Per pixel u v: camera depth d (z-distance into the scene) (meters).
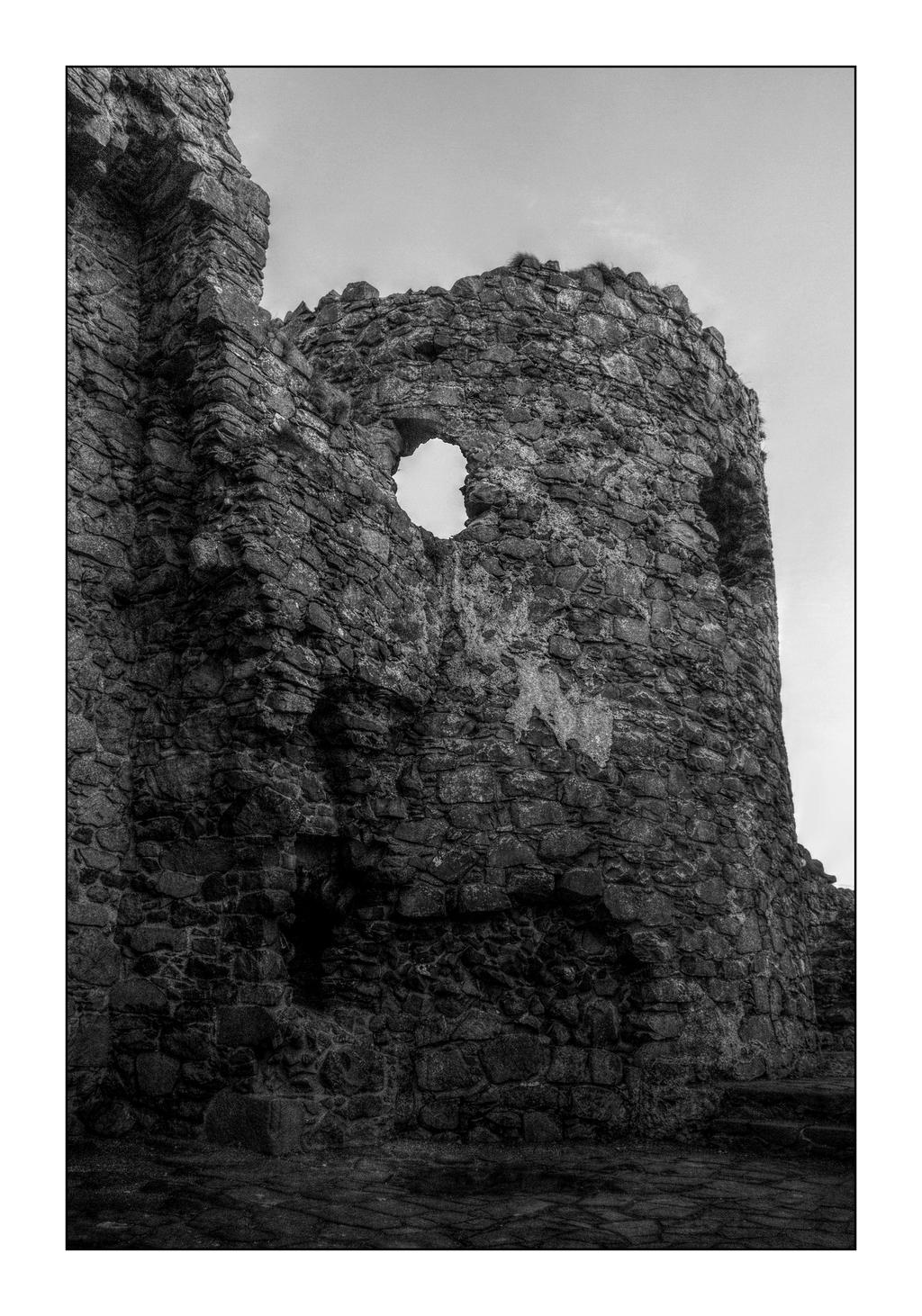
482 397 8.24
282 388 7.02
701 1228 4.64
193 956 6.04
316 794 6.53
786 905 8.85
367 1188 5.14
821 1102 6.74
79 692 6.34
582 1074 6.87
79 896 6.08
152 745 6.49
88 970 6.06
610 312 8.85
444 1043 6.72
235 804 6.14
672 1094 6.98
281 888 6.02
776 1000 8.21
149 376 7.05
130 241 7.30
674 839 7.82
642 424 8.75
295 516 6.65
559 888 7.16
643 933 7.33
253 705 6.19
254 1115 5.63
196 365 6.78
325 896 6.58
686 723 8.23
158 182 7.20
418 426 8.28
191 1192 4.87
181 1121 5.82
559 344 8.54
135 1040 6.03
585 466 8.33
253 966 5.86
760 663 9.37
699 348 9.42
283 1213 4.60
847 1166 6.13
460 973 6.92
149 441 6.84
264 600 6.28
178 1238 4.20
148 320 7.14
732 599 9.30
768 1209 5.00
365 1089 6.29
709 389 9.42
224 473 6.60
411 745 7.39
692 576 8.70
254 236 7.26
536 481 8.15
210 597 6.47
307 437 7.07
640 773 7.78
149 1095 5.93
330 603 6.76
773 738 9.35
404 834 7.07
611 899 7.27
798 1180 5.69
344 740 6.77
